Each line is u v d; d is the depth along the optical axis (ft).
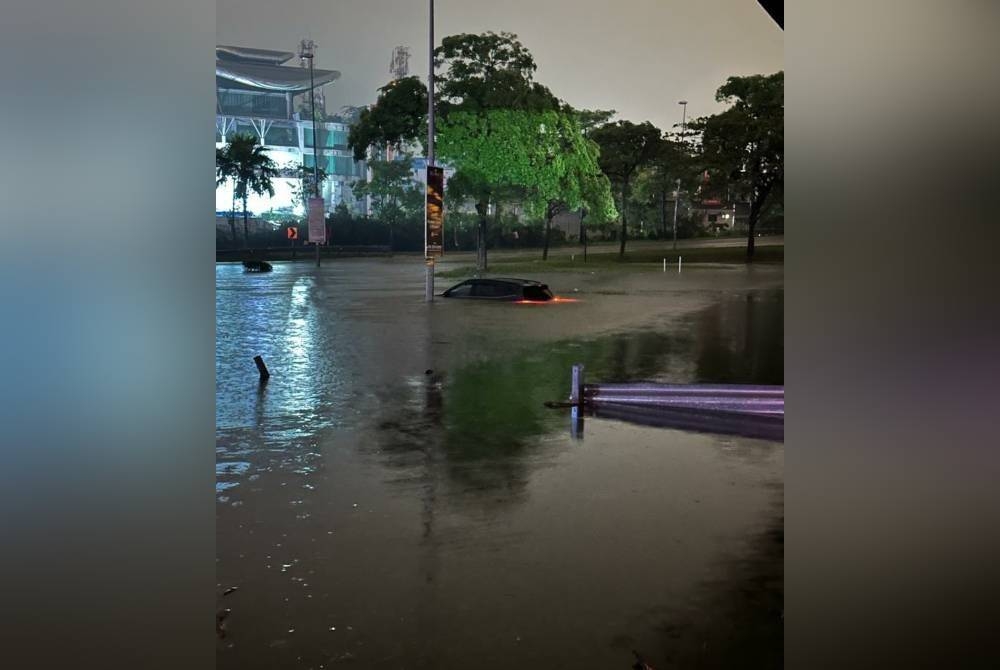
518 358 41.45
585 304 72.02
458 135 118.21
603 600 13.07
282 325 55.47
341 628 12.10
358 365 38.93
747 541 15.64
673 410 29.04
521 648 11.52
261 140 263.49
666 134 160.76
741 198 188.75
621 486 19.44
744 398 28.27
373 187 195.00
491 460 21.91
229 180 174.91
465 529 16.38
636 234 208.95
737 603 12.94
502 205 173.78
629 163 160.76
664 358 41.42
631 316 61.87
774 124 148.66
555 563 14.56
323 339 48.67
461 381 34.63
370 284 95.25
